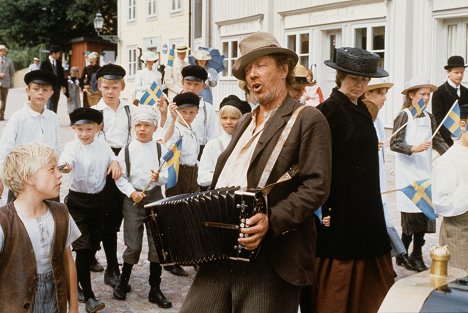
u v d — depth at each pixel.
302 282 3.55
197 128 7.64
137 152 6.11
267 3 21.27
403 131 7.18
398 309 2.71
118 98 7.02
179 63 12.09
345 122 4.46
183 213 3.46
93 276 6.87
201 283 3.68
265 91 3.64
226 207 3.38
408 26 15.84
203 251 3.45
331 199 4.43
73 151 5.92
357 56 4.51
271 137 3.58
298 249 3.57
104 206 6.04
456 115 7.07
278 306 3.56
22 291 3.66
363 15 17.23
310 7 19.20
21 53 62.28
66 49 53.97
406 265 7.25
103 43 46.75
